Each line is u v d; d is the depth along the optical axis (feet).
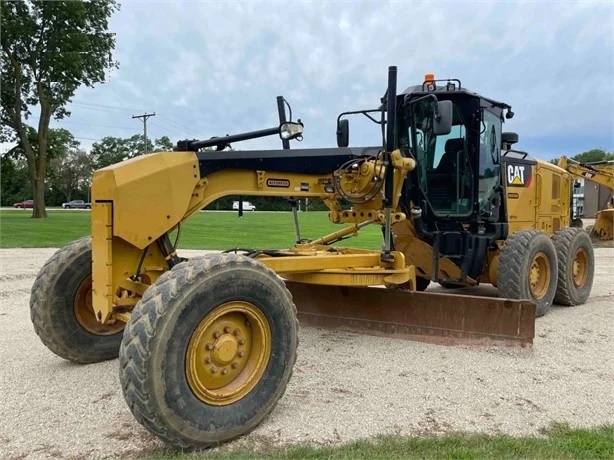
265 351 11.24
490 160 21.86
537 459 9.69
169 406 9.65
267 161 14.70
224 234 66.59
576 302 24.41
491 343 16.31
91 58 108.99
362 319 18.44
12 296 24.94
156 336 9.57
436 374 14.37
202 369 10.41
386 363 15.25
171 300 9.82
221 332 10.75
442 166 21.45
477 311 16.48
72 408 11.94
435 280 21.20
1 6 99.14
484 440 10.45
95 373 14.28
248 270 10.91
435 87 20.94
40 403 12.20
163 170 12.51
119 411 11.79
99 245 12.16
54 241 54.24
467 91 20.42
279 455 9.78
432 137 20.94
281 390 11.42
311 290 19.44
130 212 11.99
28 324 19.54
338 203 17.80
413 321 17.51
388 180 16.71
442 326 17.02
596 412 12.06
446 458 9.69
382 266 17.42
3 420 11.30
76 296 14.76
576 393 13.12
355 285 16.61
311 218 120.16
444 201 21.58
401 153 18.85
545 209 26.43
